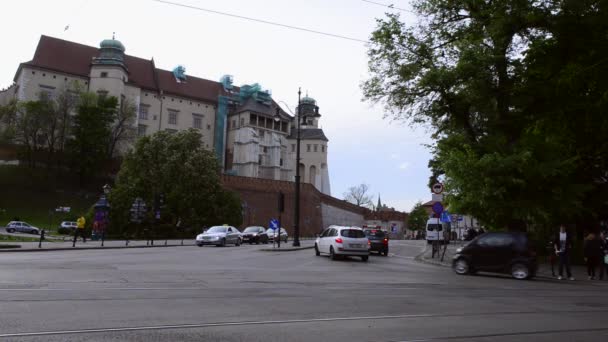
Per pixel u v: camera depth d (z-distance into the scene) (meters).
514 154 21.84
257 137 115.50
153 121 108.31
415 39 24.64
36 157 89.56
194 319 7.77
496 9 22.97
